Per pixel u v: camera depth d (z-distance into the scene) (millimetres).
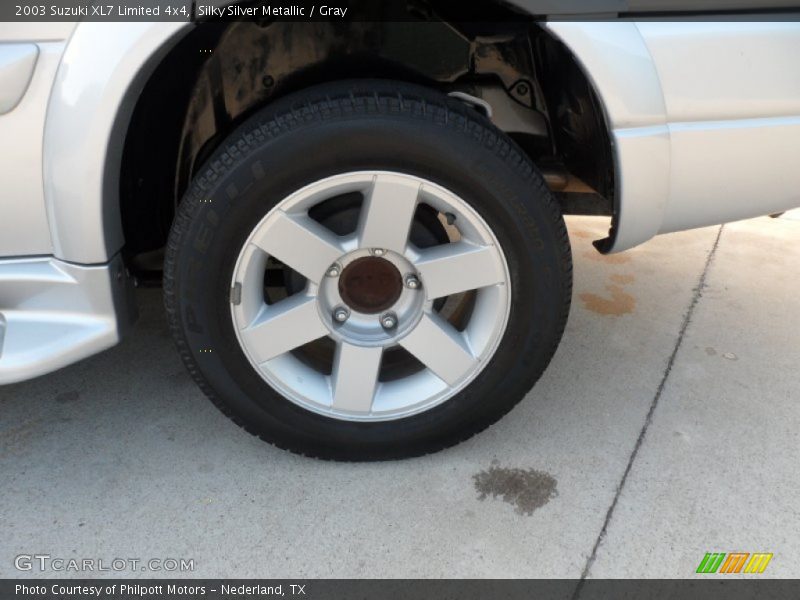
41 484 1916
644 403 2338
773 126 1748
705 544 1774
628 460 2064
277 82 1866
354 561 1710
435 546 1756
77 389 2322
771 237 3840
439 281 1790
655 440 2154
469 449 2098
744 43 1681
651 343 2721
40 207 1654
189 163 1967
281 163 1581
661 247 3674
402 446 1972
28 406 2232
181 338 1767
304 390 1884
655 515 1861
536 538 1785
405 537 1781
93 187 1610
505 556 1731
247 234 1657
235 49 1799
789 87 1727
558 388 2410
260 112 1663
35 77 1533
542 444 2125
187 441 2102
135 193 1901
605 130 1773
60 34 1522
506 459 2059
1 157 1579
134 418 2191
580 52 1612
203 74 1833
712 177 1773
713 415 2283
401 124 1575
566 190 2262
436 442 1990
